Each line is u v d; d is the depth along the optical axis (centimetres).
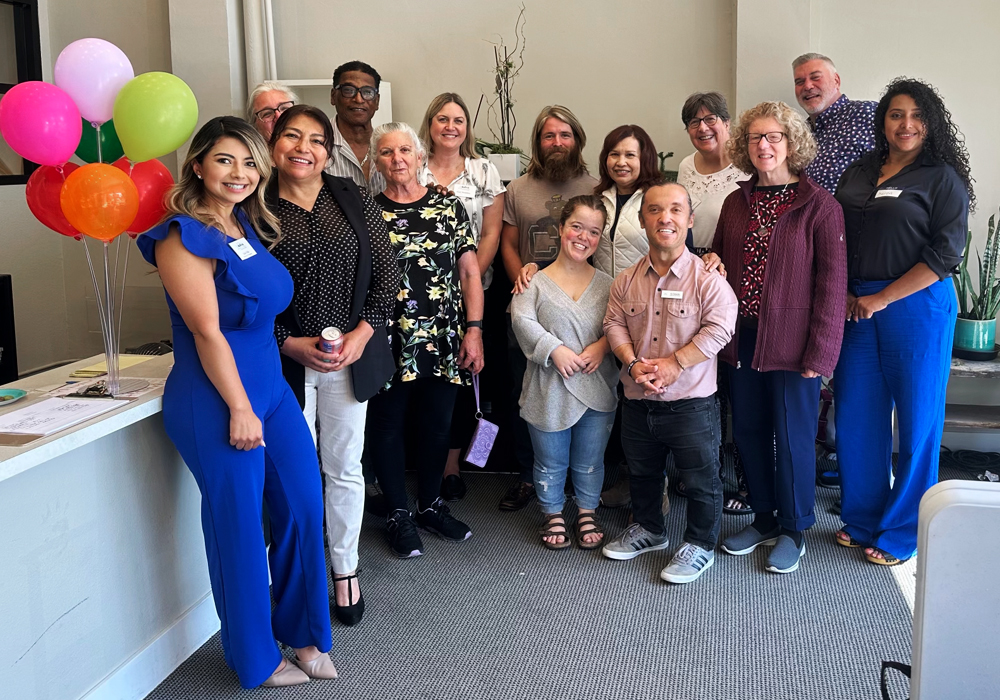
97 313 528
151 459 236
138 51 501
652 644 259
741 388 312
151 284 516
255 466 218
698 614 277
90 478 212
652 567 312
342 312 259
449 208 317
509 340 370
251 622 225
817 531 340
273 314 224
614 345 305
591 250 314
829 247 286
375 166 311
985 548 132
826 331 288
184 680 242
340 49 484
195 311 204
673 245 288
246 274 212
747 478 322
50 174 223
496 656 254
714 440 300
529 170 360
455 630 269
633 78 457
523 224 357
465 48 472
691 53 448
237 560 220
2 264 491
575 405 316
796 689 235
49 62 515
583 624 272
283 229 249
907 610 277
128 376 248
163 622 244
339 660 252
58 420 202
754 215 299
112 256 519
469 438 383
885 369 306
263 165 218
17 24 496
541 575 307
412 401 369
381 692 236
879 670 243
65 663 206
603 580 302
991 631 135
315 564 237
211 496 216
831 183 373
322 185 264
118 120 220
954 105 413
